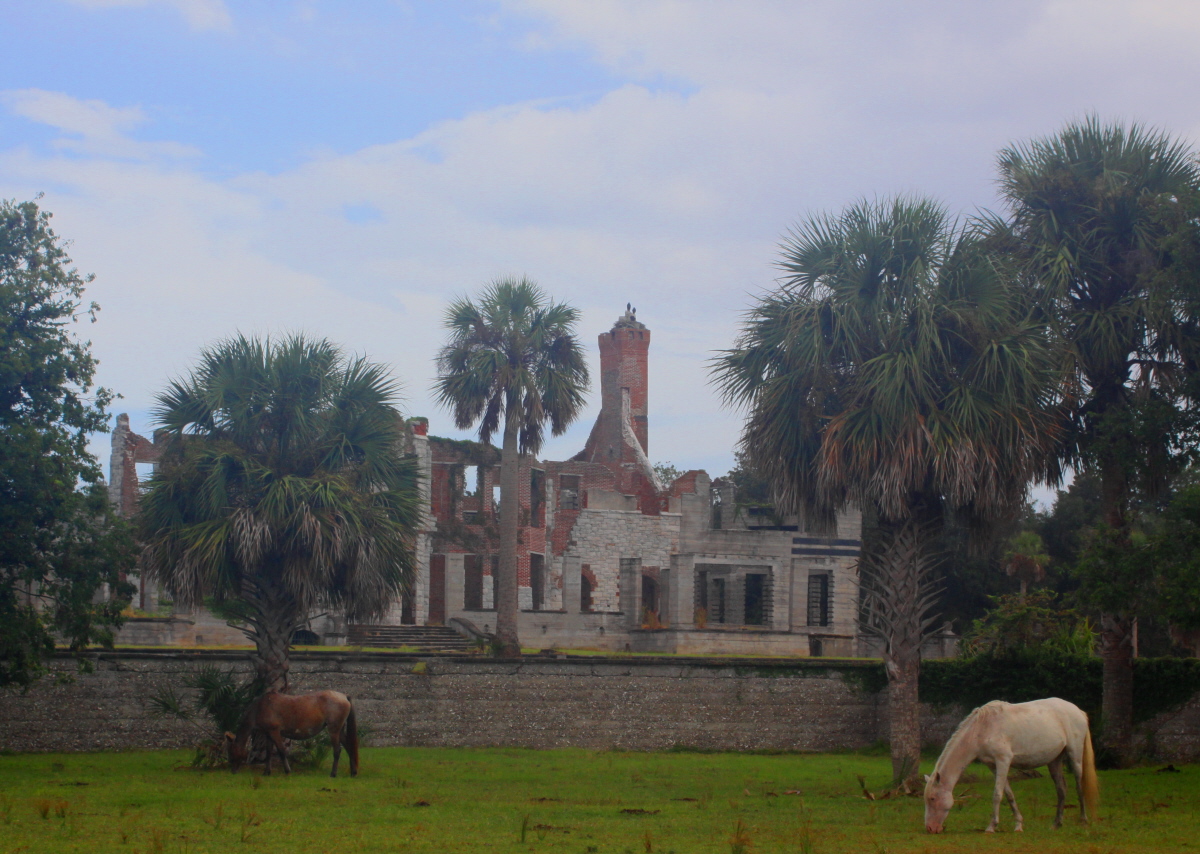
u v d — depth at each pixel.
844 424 21.61
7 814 15.50
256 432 24.14
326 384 24.22
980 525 22.84
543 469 58.78
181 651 28.09
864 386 21.70
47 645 24.12
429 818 15.98
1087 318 25.62
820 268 22.56
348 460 24.48
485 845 13.39
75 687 27.22
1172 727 30.11
